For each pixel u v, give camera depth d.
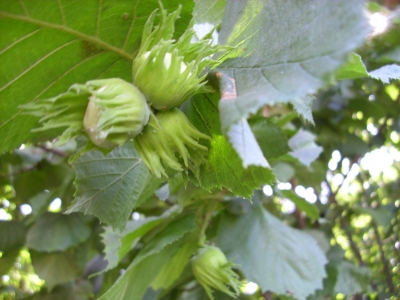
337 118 0.30
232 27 0.10
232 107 0.07
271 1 0.09
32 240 0.25
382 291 0.32
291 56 0.07
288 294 0.20
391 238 0.38
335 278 0.25
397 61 0.19
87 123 0.08
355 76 0.10
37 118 0.11
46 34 0.09
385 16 0.18
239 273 0.23
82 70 0.11
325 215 0.32
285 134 0.17
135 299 0.16
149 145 0.09
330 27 0.07
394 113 0.32
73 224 0.26
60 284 0.27
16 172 0.25
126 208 0.14
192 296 0.22
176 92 0.09
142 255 0.15
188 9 0.10
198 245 0.18
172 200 0.24
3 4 0.08
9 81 0.10
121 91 0.08
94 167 0.14
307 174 0.27
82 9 0.09
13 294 0.34
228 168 0.10
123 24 0.10
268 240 0.21
